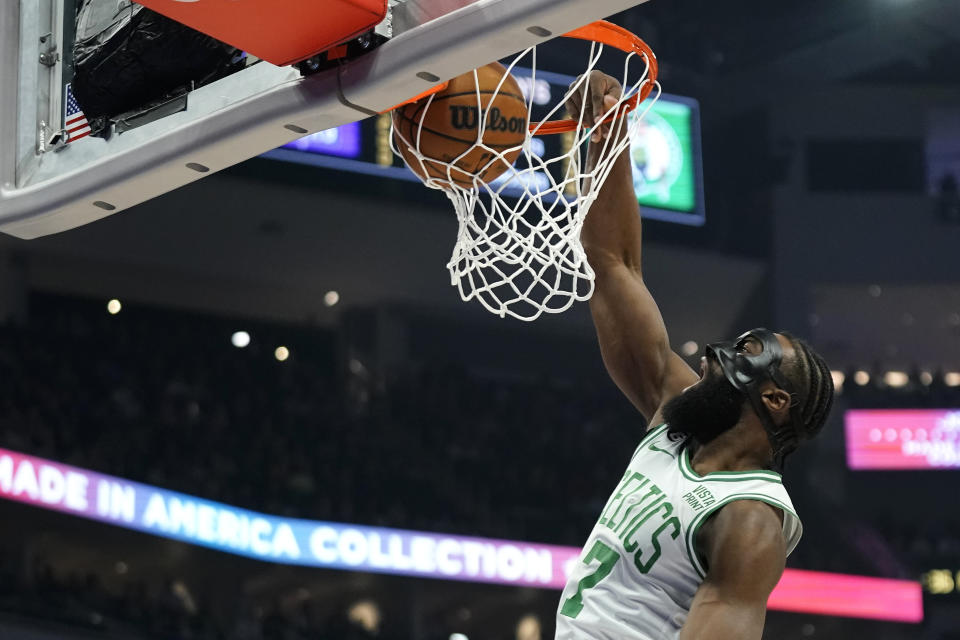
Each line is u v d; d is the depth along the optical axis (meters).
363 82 2.24
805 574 16.31
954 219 17.92
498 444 16.23
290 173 15.17
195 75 2.53
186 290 15.98
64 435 12.75
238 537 13.48
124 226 14.74
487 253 2.61
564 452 16.55
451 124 2.52
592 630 2.03
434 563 14.55
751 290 18.20
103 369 14.07
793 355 2.10
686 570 1.99
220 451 14.06
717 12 17.41
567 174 2.64
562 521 15.78
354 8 2.12
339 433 15.38
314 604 14.18
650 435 2.21
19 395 12.95
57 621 11.55
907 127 17.83
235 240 15.55
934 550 16.89
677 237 17.50
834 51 17.64
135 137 2.63
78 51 2.71
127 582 12.73
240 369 15.22
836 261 18.02
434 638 14.62
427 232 16.22
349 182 15.54
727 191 18.00
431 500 15.15
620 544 2.05
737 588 1.91
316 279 16.39
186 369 14.81
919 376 17.97
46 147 2.81
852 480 17.81
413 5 2.21
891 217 17.94
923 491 17.77
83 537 12.22
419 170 2.64
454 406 16.31
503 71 2.64
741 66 17.89
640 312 2.47
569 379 18.27
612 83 2.69
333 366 16.69
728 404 2.07
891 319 18.58
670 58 17.53
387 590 14.61
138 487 12.73
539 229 2.59
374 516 14.51
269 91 2.38
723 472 2.05
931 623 16.39
